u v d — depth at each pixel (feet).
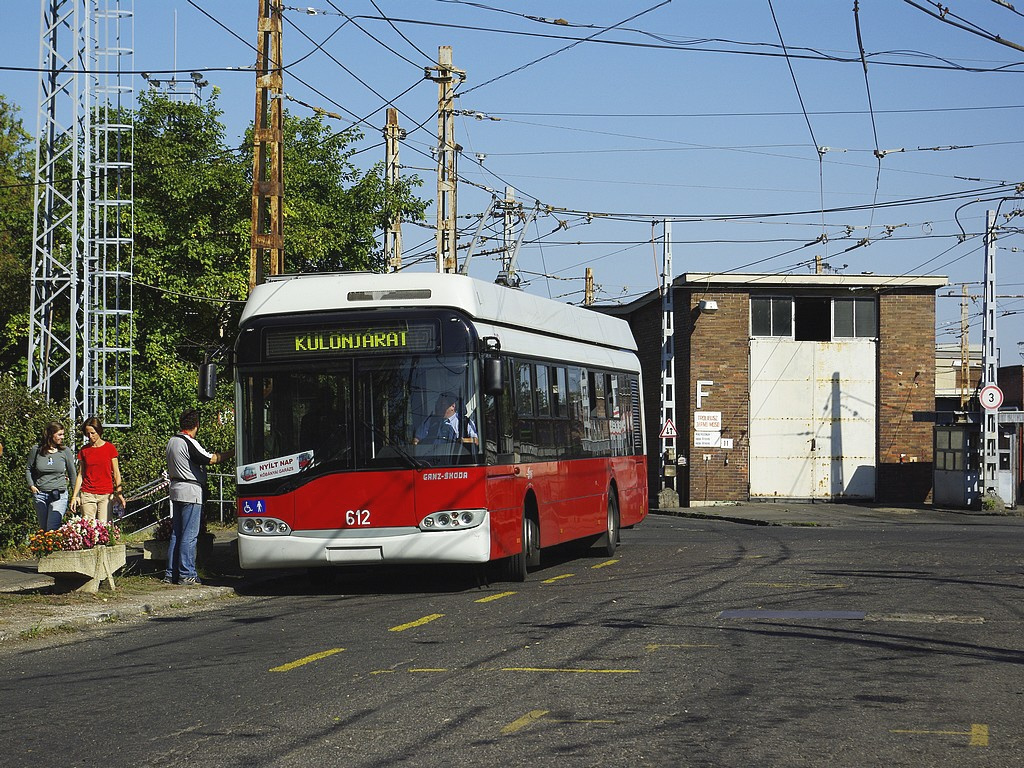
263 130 67.87
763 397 146.30
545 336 58.13
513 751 22.04
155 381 111.65
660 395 151.53
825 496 145.79
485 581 53.06
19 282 136.77
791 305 146.72
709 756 21.58
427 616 41.42
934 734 23.22
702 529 96.12
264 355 48.78
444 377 47.67
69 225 106.52
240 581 52.90
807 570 54.75
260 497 48.29
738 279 144.56
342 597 48.67
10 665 33.30
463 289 48.42
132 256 92.99
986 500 123.85
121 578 51.08
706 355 145.59
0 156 181.06
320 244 122.83
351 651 33.99
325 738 23.31
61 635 38.75
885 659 31.42
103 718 25.71
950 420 132.77
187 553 50.60
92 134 107.45
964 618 38.73
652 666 30.50
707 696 26.81
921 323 146.30
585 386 63.10
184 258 115.55
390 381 47.91
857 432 146.30
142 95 120.06
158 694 28.30
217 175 115.34
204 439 88.63
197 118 119.65
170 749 22.75
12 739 23.88
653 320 164.25
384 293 48.29
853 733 23.30
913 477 145.69
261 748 22.63
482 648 33.83
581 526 60.70
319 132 129.80
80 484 52.75
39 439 64.08
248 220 116.78
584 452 61.93
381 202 126.93
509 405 51.26
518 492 51.57
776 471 145.89
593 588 48.67
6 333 124.26
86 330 86.12
